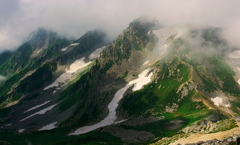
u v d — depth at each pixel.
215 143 78.50
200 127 123.25
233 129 98.06
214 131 104.38
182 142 104.25
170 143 110.31
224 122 111.06
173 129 196.75
